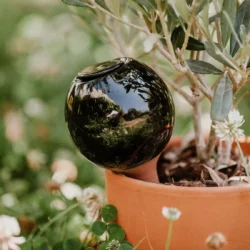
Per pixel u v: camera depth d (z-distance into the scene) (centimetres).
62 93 293
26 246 142
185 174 142
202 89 123
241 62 113
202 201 116
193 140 150
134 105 118
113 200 130
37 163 230
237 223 118
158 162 148
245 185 117
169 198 118
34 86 298
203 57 143
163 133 123
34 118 276
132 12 149
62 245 140
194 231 118
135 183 122
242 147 149
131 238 128
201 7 110
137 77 121
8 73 313
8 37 328
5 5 344
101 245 130
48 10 328
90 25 154
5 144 251
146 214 122
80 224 158
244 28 110
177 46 123
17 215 167
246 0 118
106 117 118
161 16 111
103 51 298
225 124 124
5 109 301
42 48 307
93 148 122
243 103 260
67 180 198
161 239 121
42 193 193
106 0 117
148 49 109
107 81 119
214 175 132
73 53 301
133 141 119
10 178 229
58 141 266
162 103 121
